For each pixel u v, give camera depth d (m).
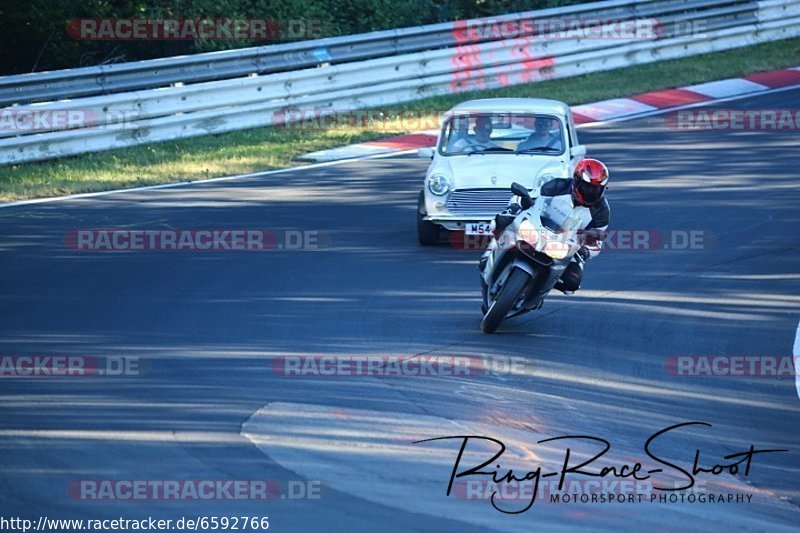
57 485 20.36
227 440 22.95
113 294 36.78
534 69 78.62
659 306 36.84
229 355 29.95
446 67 75.31
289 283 38.47
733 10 86.06
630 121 68.19
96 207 50.78
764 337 33.94
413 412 25.53
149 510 19.23
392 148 63.59
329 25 84.38
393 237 45.72
